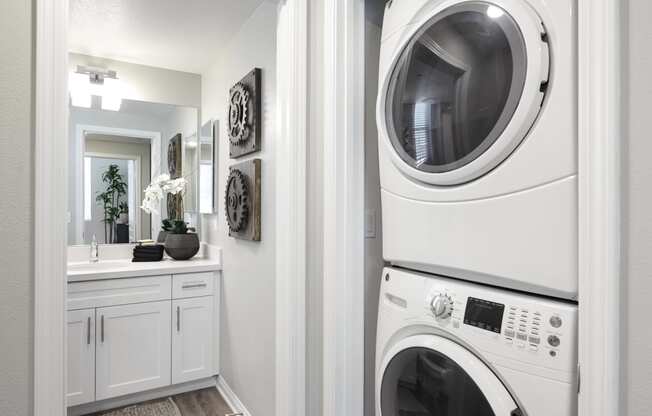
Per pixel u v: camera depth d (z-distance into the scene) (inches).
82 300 94.4
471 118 36.8
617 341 25.7
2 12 35.5
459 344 38.8
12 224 35.6
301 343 53.5
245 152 94.0
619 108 25.9
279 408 54.7
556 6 30.9
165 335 105.3
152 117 126.8
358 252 52.9
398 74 46.1
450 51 39.4
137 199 124.6
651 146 24.3
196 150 132.9
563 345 29.9
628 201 25.4
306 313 54.1
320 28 55.9
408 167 43.4
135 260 115.2
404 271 47.0
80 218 116.3
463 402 37.6
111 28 101.2
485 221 35.8
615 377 25.7
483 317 36.0
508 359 33.6
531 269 32.0
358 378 52.6
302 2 54.8
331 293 52.2
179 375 107.0
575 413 29.2
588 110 27.3
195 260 119.4
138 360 101.5
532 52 31.7
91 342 95.4
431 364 41.4
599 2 26.6
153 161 126.6
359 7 54.1
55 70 37.4
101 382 96.6
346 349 51.8
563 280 29.9
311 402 54.2
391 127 46.7
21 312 35.9
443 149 39.7
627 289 25.3
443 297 39.8
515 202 33.3
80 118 116.3
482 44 36.2
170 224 123.8
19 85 36.1
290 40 54.6
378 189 59.0
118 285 98.9
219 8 91.9
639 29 25.0
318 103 55.4
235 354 102.1
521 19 32.8
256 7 91.2
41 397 36.4
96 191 118.7
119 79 122.0
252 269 92.1
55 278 37.2
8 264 35.4
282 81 56.5
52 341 37.0
